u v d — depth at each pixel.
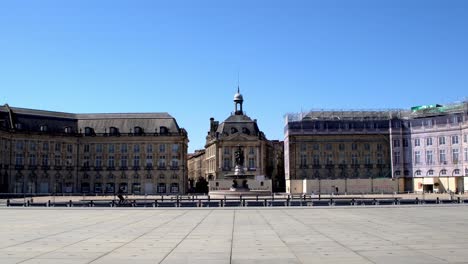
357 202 69.69
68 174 149.62
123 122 154.75
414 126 142.25
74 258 21.38
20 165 141.12
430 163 138.00
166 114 157.62
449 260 20.25
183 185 152.12
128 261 20.64
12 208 62.06
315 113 151.50
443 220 38.84
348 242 25.94
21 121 143.25
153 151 152.50
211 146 171.00
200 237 28.70
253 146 161.50
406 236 28.19
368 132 146.00
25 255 22.17
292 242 26.20
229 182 145.62
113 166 152.00
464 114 131.75
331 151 146.50
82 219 42.66
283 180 197.62
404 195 110.81
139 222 39.28
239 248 24.20
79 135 151.50
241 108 170.12
